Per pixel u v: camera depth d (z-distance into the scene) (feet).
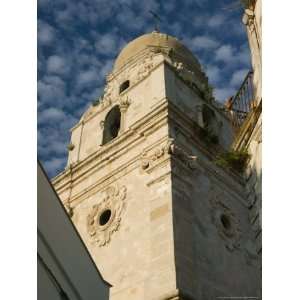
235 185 88.33
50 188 42.37
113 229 80.07
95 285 52.44
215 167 86.07
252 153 65.31
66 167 94.17
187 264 69.21
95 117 100.89
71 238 46.96
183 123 86.17
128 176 84.23
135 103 93.81
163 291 66.18
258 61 58.34
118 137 89.30
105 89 105.40
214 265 74.84
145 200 78.54
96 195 87.25
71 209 88.94
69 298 45.73
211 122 97.45
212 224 79.56
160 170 78.38
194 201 78.28
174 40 107.55
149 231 74.54
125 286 72.43
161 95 89.04
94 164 90.74
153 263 69.82
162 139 81.97
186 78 96.68
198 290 68.69
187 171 79.66
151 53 102.78
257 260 79.05
